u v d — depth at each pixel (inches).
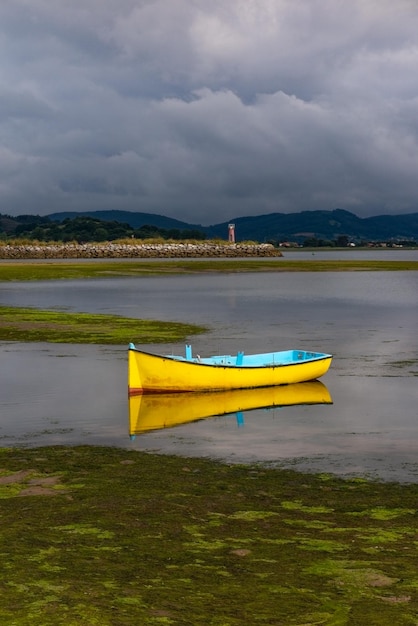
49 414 837.8
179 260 6077.8
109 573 412.5
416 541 463.5
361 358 1221.1
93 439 735.1
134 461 656.4
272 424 797.2
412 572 415.2
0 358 1216.8
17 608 368.2
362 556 438.6
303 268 4741.6
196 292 2721.5
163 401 910.4
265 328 1624.0
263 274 4079.7
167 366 937.5
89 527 486.9
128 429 774.5
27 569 417.4
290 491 567.2
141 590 390.6
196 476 608.4
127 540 463.5
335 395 942.4
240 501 542.0
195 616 362.0
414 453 677.9
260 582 401.7
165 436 747.4
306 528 486.3
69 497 551.5
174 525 491.2
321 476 608.1
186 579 404.8
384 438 732.7
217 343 1387.8
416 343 1391.5
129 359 928.3
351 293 2691.9
